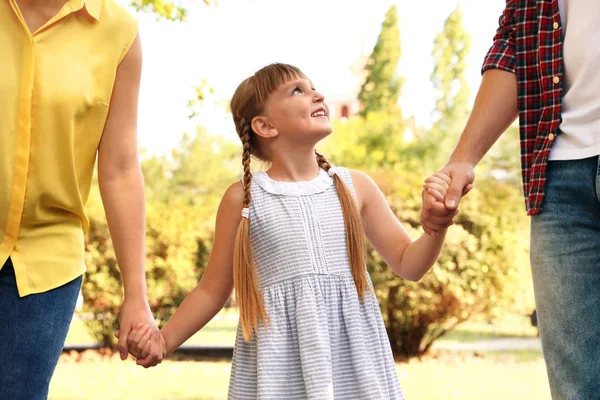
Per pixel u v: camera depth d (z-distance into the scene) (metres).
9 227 2.24
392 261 2.76
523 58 2.45
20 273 2.23
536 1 2.40
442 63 18.88
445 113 18.66
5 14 2.27
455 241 9.14
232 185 2.79
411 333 9.23
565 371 2.28
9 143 2.22
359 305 2.62
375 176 9.30
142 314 2.62
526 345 10.51
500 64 2.48
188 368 8.67
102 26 2.41
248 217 2.69
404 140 13.21
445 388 7.48
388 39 18.81
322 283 2.59
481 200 9.38
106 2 2.45
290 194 2.71
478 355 9.60
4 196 2.22
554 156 2.30
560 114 2.31
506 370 8.61
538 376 8.22
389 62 18.75
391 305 9.16
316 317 2.54
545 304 2.33
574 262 2.27
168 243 9.77
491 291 9.19
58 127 2.28
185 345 10.36
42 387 2.23
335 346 2.56
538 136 2.36
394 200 9.10
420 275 2.67
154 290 9.73
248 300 2.60
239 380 2.59
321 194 2.73
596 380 2.25
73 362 9.05
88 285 9.55
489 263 9.17
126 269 2.62
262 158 2.88
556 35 2.34
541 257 2.33
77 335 11.19
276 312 2.59
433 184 2.40
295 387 2.54
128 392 7.22
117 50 2.43
